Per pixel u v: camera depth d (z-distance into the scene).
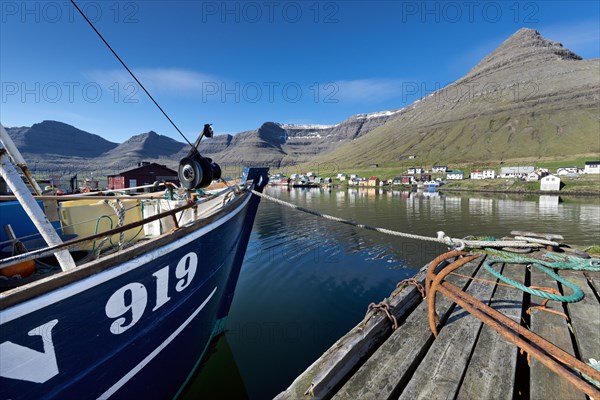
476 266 5.56
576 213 41.78
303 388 2.54
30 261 2.96
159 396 3.44
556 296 3.85
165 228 5.22
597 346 3.03
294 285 12.20
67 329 2.13
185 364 3.98
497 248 6.50
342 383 2.71
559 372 2.25
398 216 38.62
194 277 3.65
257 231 25.02
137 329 2.78
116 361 2.61
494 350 3.01
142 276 2.71
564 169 110.94
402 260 16.50
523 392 2.82
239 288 11.84
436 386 2.51
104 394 2.58
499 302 4.05
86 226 4.49
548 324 3.51
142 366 2.97
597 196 70.62
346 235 23.39
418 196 74.31
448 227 30.88
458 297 3.06
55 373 2.12
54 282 1.98
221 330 6.27
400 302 3.97
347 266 15.12
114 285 2.42
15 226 3.96
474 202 57.94
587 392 2.11
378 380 2.63
